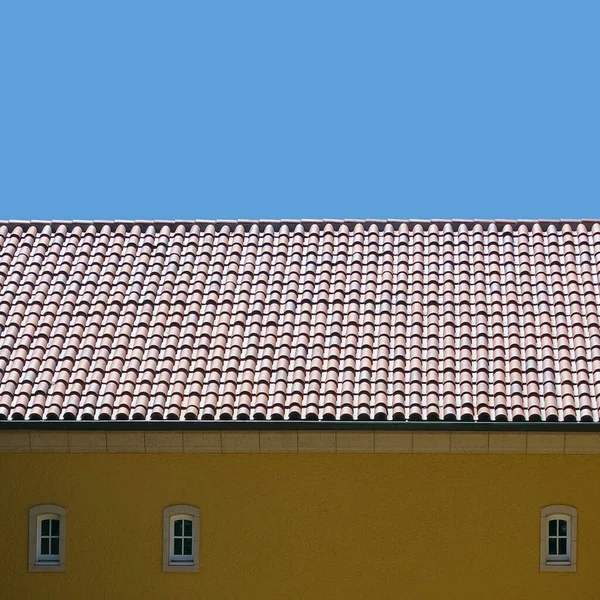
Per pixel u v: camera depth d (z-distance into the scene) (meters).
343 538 25.19
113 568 25.39
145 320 27.53
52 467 25.41
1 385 25.97
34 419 25.22
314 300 27.95
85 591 25.39
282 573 25.27
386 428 24.78
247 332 27.17
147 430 25.11
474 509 25.05
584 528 24.94
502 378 25.70
